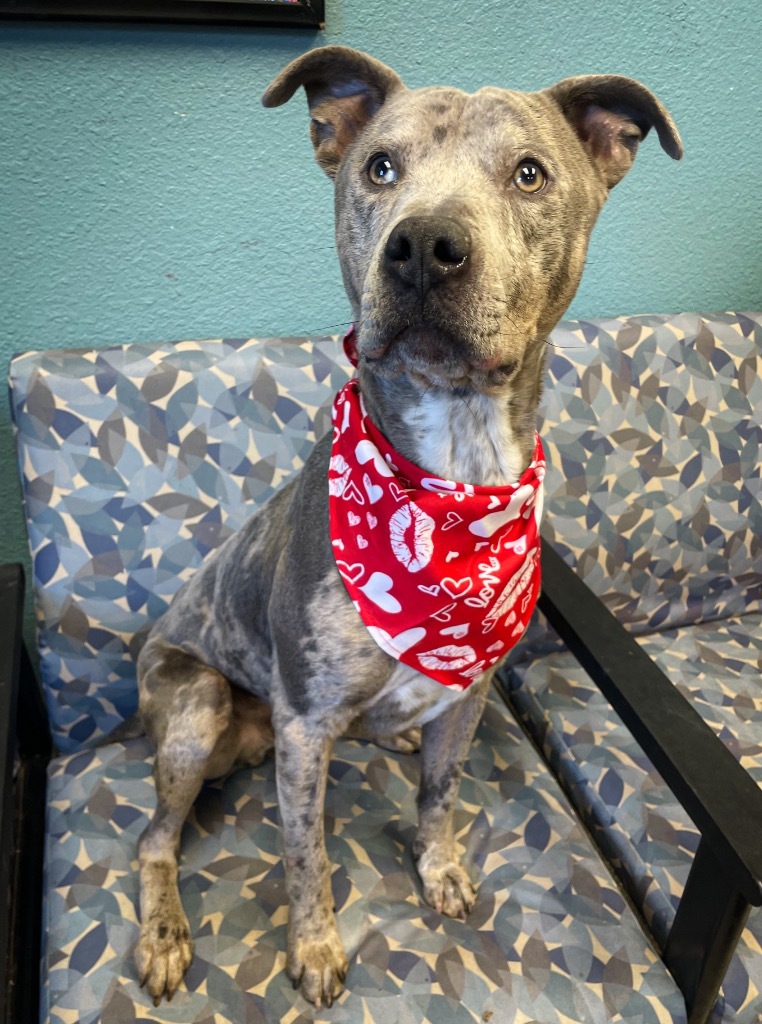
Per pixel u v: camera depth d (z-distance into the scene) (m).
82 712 1.42
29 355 1.34
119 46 1.28
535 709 1.50
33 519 1.33
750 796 0.92
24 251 1.38
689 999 1.02
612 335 1.62
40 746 1.52
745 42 1.57
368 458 0.98
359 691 1.04
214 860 1.17
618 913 1.12
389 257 0.78
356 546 0.98
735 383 1.72
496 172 0.88
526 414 1.02
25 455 1.32
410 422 0.98
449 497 0.96
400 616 0.98
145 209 1.40
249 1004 1.00
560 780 1.41
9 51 1.24
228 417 1.40
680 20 1.52
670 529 1.69
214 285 1.49
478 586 0.99
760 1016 1.03
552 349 1.56
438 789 1.15
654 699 1.06
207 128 1.36
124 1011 0.99
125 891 1.13
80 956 1.04
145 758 1.35
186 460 1.38
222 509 1.41
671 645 1.69
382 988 1.02
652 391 1.64
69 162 1.33
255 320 1.54
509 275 0.85
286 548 1.07
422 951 1.06
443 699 1.10
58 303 1.43
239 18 1.27
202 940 1.07
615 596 1.69
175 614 1.33
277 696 1.08
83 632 1.37
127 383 1.35
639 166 1.63
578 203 0.96
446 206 0.80
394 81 0.99
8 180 1.32
